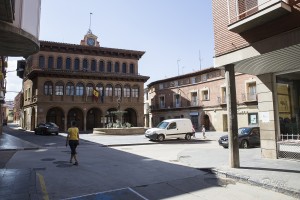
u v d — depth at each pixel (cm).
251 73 1242
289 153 1132
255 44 919
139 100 4791
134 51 4838
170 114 5088
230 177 895
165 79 5138
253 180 809
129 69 4844
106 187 779
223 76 3991
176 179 885
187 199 670
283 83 1260
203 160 1227
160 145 2178
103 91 4538
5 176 863
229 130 1020
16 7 856
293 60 1020
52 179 870
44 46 4284
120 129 3278
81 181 848
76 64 4500
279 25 842
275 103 1202
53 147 1947
